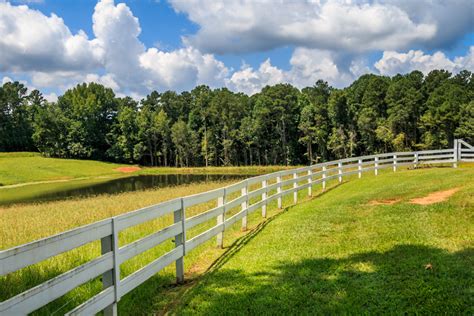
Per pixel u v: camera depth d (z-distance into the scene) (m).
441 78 88.38
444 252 6.59
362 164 21.94
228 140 95.50
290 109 94.81
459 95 73.56
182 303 5.47
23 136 114.25
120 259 4.80
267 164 97.31
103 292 4.45
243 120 96.75
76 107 108.38
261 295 5.51
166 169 84.69
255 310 5.06
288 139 96.62
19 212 18.97
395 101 84.88
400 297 5.07
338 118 87.25
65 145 104.25
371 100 89.06
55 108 115.88
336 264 6.55
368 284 5.57
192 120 106.00
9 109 116.19
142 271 5.35
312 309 4.98
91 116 108.25
